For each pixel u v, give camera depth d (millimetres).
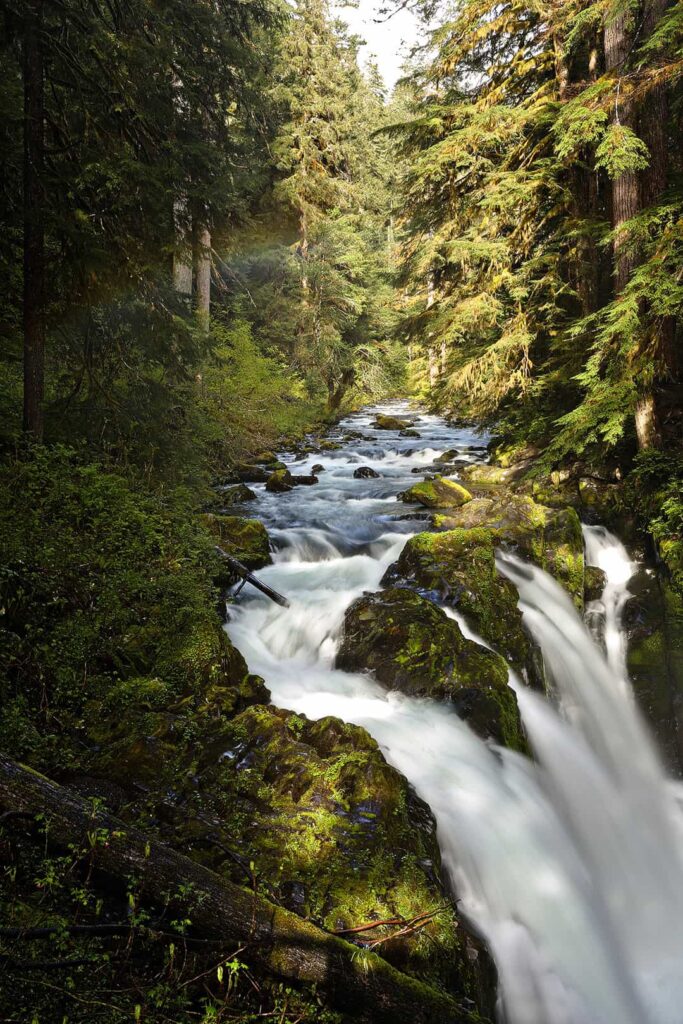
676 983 5848
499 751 6391
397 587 8305
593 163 13617
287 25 28781
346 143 32969
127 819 4535
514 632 8188
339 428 26109
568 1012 4863
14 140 8852
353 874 4355
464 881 5164
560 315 15078
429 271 16750
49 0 8234
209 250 11414
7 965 3219
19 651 5660
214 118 12656
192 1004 3361
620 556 10883
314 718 6406
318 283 31125
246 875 4246
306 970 3512
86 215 8766
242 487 14125
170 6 10492
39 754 5000
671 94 12227
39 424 8586
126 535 7355
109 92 9297
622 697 8945
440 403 16312
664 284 9469
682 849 7750
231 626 8000
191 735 5441
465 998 3986
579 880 5773
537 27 14008
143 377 10438
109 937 3510
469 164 14125
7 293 9453
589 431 11867
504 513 11062
